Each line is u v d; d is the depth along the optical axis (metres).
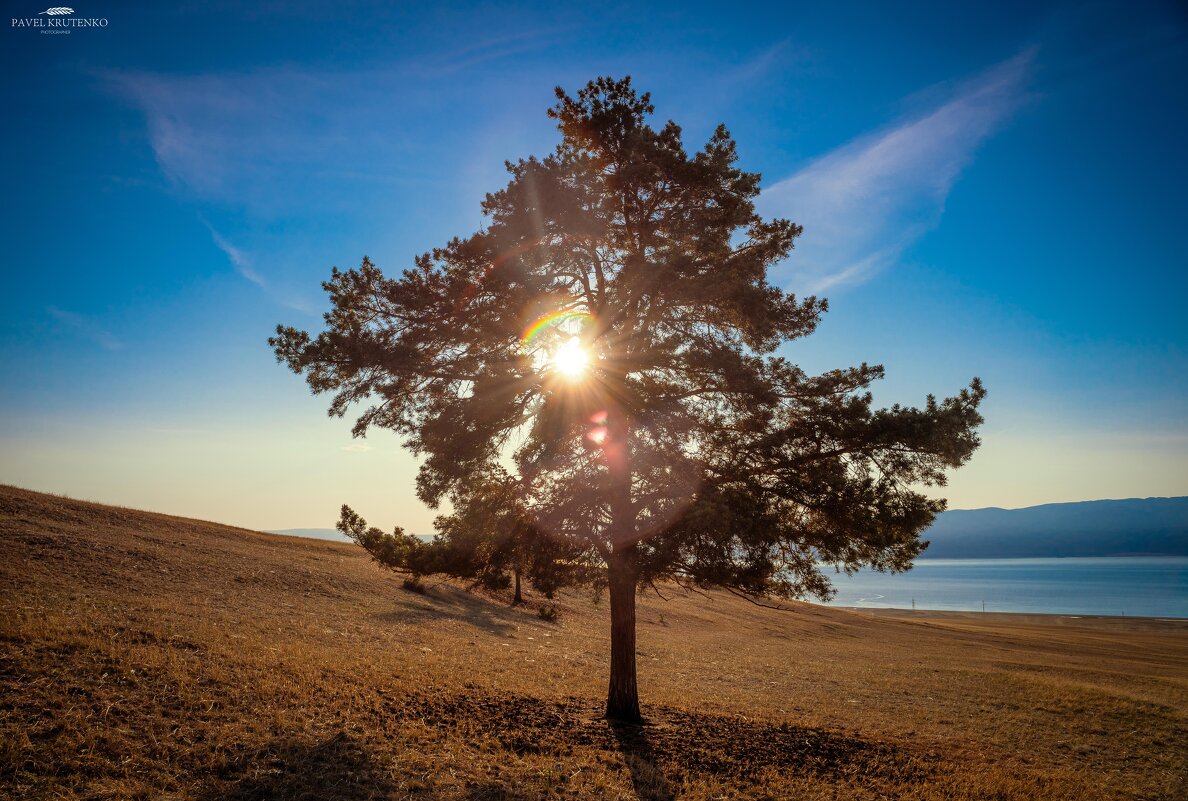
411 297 13.31
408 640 22.19
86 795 7.51
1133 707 21.86
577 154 14.79
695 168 13.98
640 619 44.56
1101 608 166.38
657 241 14.55
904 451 12.26
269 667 13.53
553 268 14.45
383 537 14.64
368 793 8.74
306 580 30.52
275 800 8.23
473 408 13.31
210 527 41.75
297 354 12.66
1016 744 16.98
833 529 12.92
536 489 13.48
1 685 9.62
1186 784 14.36
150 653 12.52
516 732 12.32
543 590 14.21
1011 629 79.19
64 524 28.62
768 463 12.69
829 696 23.08
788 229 15.13
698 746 12.93
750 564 12.38
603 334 13.59
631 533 12.34
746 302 13.28
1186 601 188.88
